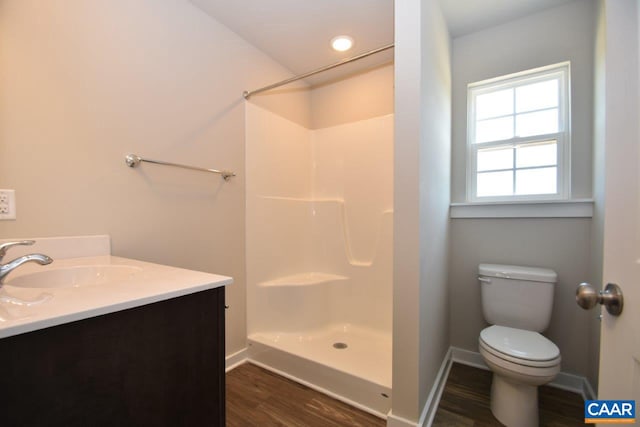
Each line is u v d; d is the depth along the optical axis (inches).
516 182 76.3
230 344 76.3
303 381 68.6
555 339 68.7
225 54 74.8
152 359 29.5
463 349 79.8
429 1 55.0
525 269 69.1
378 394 57.5
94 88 50.8
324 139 103.7
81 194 49.4
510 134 77.3
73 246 48.2
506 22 75.2
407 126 50.1
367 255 92.8
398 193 50.9
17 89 42.5
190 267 67.1
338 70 96.5
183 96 65.3
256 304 83.3
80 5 49.1
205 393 34.6
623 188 22.5
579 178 67.4
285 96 95.1
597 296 23.9
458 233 80.4
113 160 53.5
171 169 63.2
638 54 21.6
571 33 68.4
